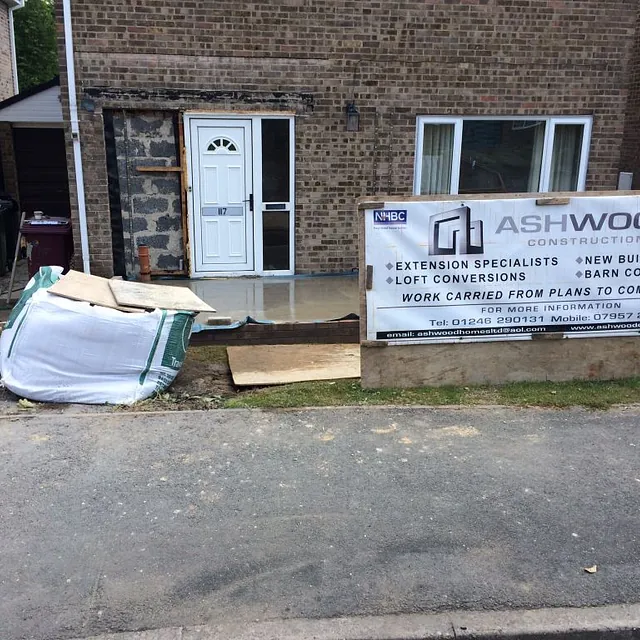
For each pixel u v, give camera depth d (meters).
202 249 9.02
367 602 2.97
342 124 8.84
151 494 3.85
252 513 3.66
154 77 8.30
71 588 3.04
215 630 2.80
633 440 4.61
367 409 5.11
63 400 5.24
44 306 5.25
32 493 3.84
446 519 3.62
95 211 8.56
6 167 12.70
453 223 5.32
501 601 2.99
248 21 8.34
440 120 9.05
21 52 21.80
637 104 11.48
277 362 6.32
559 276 5.48
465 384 5.64
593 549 3.37
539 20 8.84
